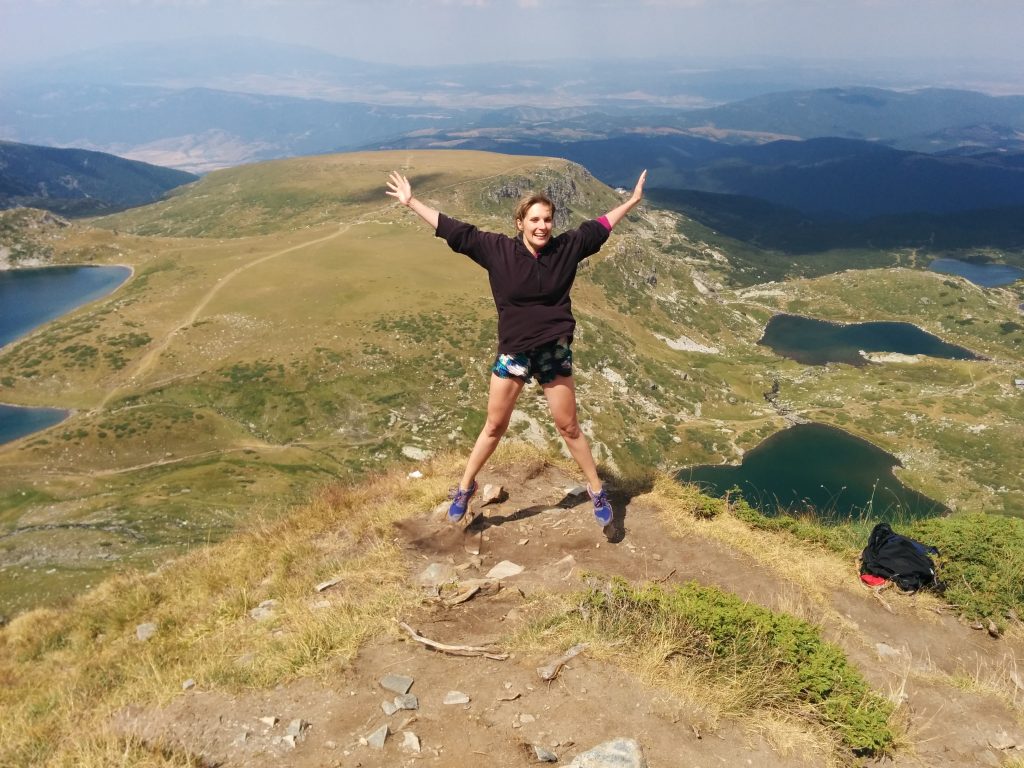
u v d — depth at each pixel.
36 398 115.94
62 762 3.94
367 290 152.25
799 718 4.51
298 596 6.55
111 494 76.62
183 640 6.41
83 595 10.46
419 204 5.54
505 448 9.95
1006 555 7.18
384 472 10.73
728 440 136.00
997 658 6.07
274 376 117.94
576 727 3.97
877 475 127.94
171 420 103.44
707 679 4.65
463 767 3.62
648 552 6.98
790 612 6.10
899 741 4.49
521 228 5.34
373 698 4.31
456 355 128.38
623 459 119.31
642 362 162.25
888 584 7.02
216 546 9.83
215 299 148.75
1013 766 4.39
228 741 3.95
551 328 5.45
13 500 77.69
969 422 151.25
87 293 188.50
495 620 5.41
